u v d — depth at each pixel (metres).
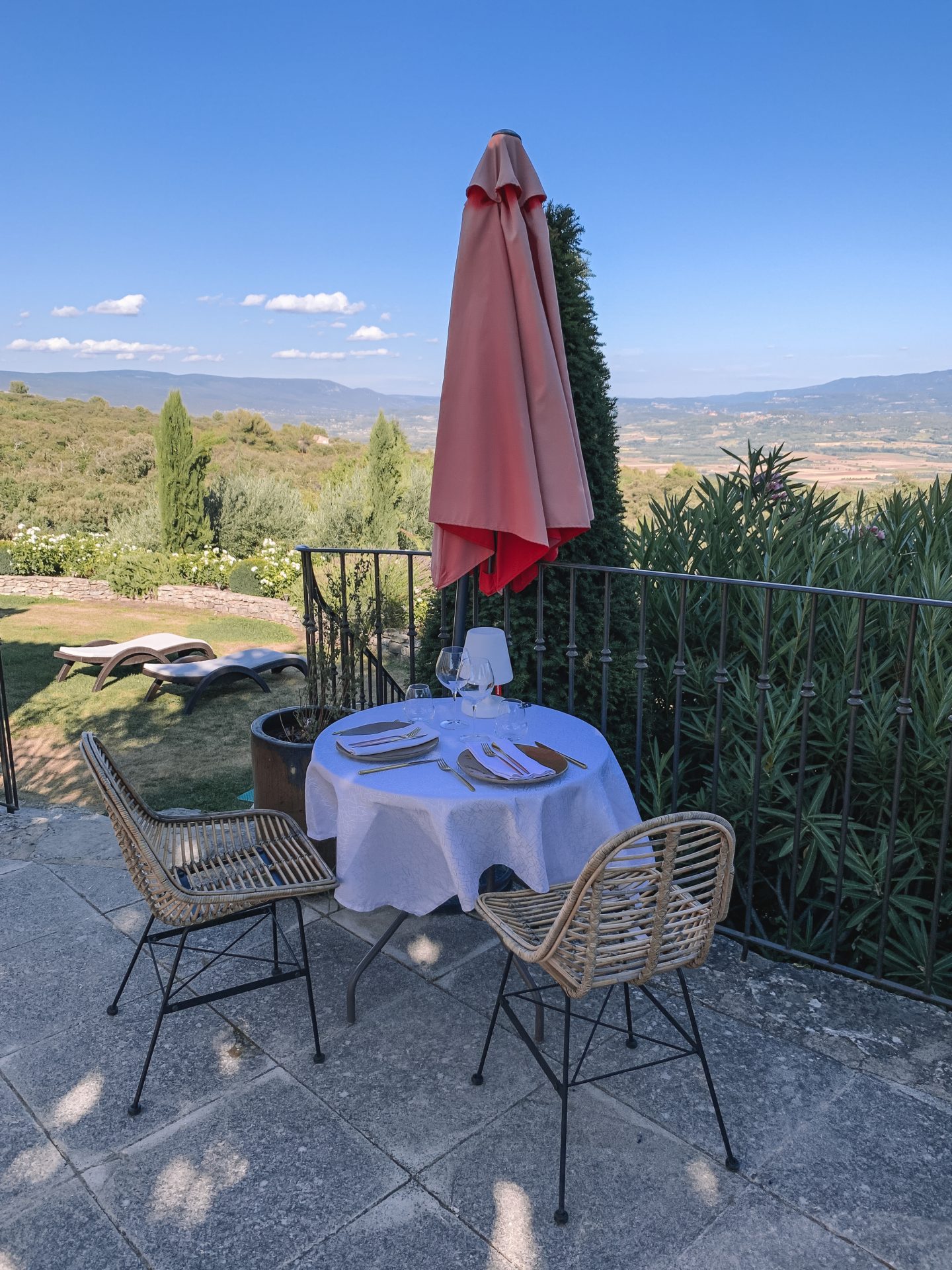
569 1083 1.73
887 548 4.06
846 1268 1.58
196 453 15.69
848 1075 2.13
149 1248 1.63
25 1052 2.24
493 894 2.12
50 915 2.97
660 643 3.96
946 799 2.39
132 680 8.58
